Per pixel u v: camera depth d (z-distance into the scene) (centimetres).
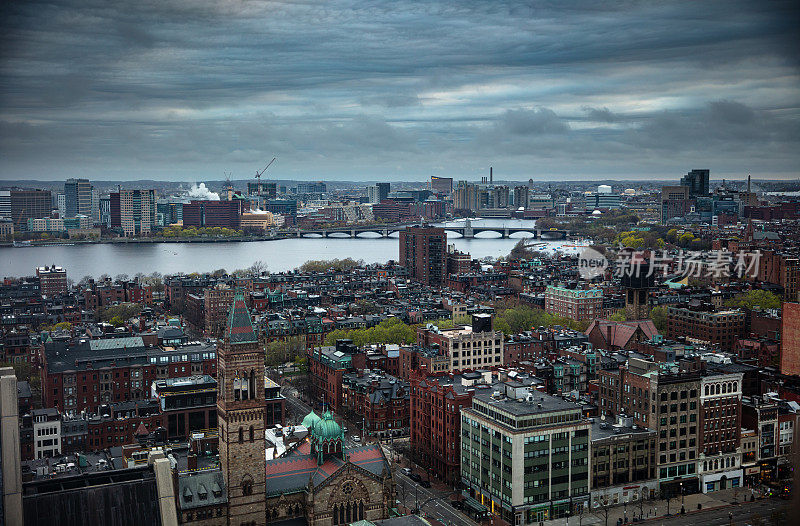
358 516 18838
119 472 15300
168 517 14525
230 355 17575
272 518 18500
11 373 14238
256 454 17962
